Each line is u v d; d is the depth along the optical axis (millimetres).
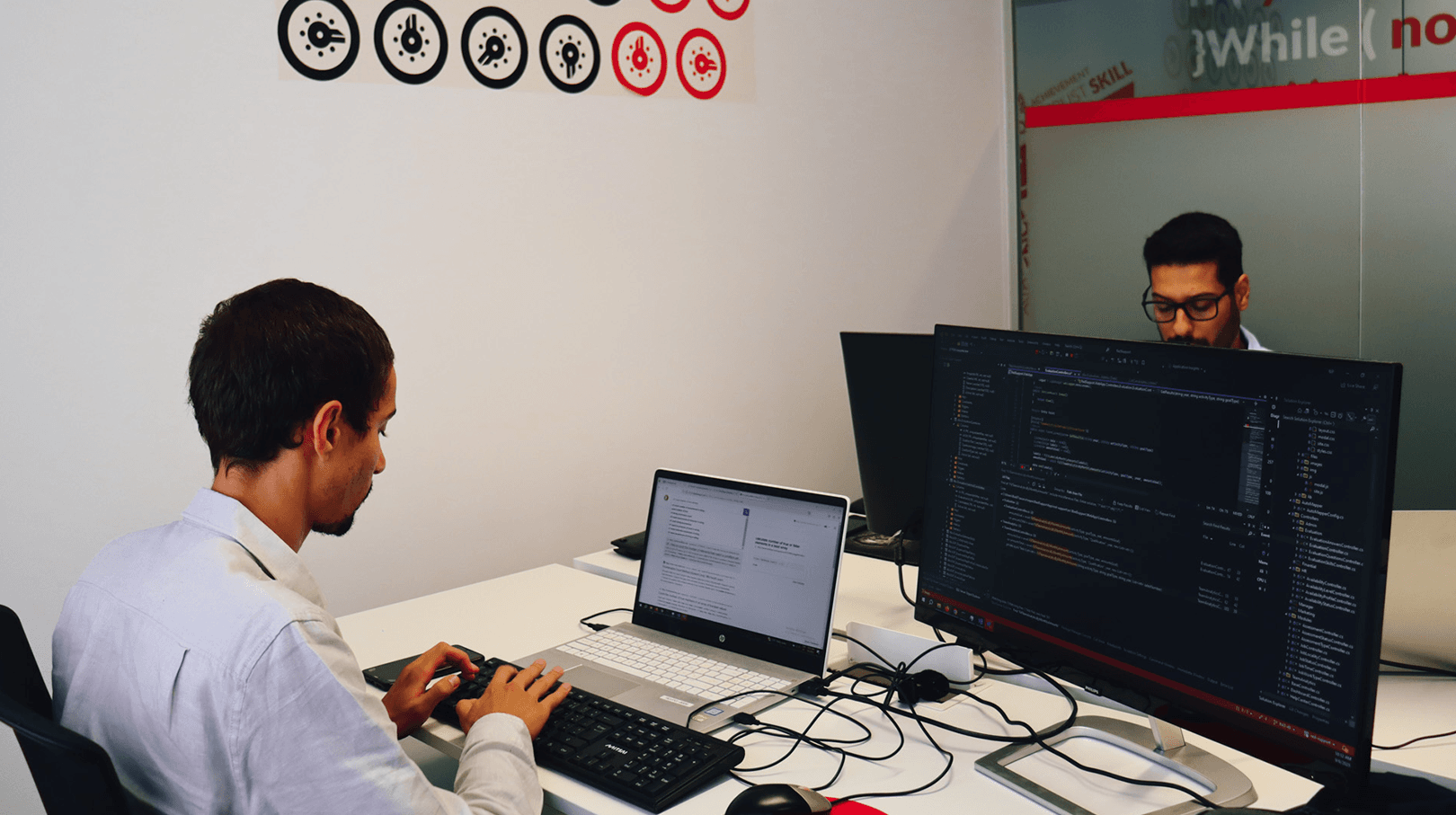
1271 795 1033
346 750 918
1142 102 3484
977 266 3895
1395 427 794
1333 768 842
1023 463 1163
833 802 1062
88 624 1008
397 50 2369
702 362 3061
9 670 1005
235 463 1017
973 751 1173
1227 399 931
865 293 3504
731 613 1476
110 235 2035
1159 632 1002
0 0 1885
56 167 1966
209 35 2113
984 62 3834
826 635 1365
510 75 2557
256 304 1010
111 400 2066
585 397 2793
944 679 1329
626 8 2770
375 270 2381
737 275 3121
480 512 2604
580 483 2807
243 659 895
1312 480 859
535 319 2666
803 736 1216
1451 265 2896
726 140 3043
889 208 3549
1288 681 879
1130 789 1057
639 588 1595
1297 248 3186
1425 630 1297
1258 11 3162
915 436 1842
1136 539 1024
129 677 958
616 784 1088
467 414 2559
